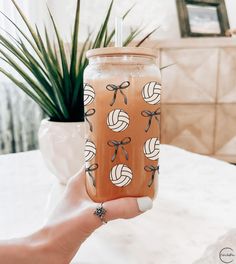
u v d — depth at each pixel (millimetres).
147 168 333
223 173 685
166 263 354
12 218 479
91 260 368
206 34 1820
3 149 1812
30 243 341
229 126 1757
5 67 1559
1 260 324
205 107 1741
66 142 547
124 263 359
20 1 1568
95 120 323
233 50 1651
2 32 1512
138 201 324
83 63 526
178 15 1795
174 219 465
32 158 841
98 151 326
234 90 1704
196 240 401
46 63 530
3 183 644
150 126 325
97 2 1779
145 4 1847
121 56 307
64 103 556
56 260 337
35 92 603
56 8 1711
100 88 315
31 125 1860
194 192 576
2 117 1766
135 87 312
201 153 1799
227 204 519
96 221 324
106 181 329
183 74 1709
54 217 364
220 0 1866
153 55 319
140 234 424
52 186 618
